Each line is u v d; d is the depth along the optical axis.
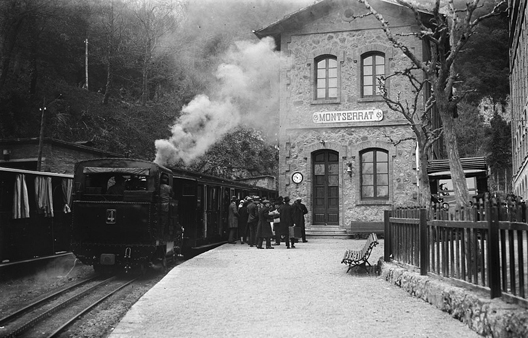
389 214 12.37
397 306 8.58
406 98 23.42
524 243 6.20
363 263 12.57
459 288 7.86
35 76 38.03
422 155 15.20
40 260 15.17
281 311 8.34
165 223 14.62
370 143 23.75
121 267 14.71
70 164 24.52
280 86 24.94
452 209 8.91
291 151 24.61
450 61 11.07
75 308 10.40
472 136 60.56
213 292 10.09
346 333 6.90
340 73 24.28
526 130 26.33
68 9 43.88
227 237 24.50
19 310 9.59
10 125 34.81
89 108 41.09
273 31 25.27
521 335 5.73
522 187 29.22
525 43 25.61
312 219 24.47
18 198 14.00
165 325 7.48
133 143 40.16
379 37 23.94
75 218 14.22
